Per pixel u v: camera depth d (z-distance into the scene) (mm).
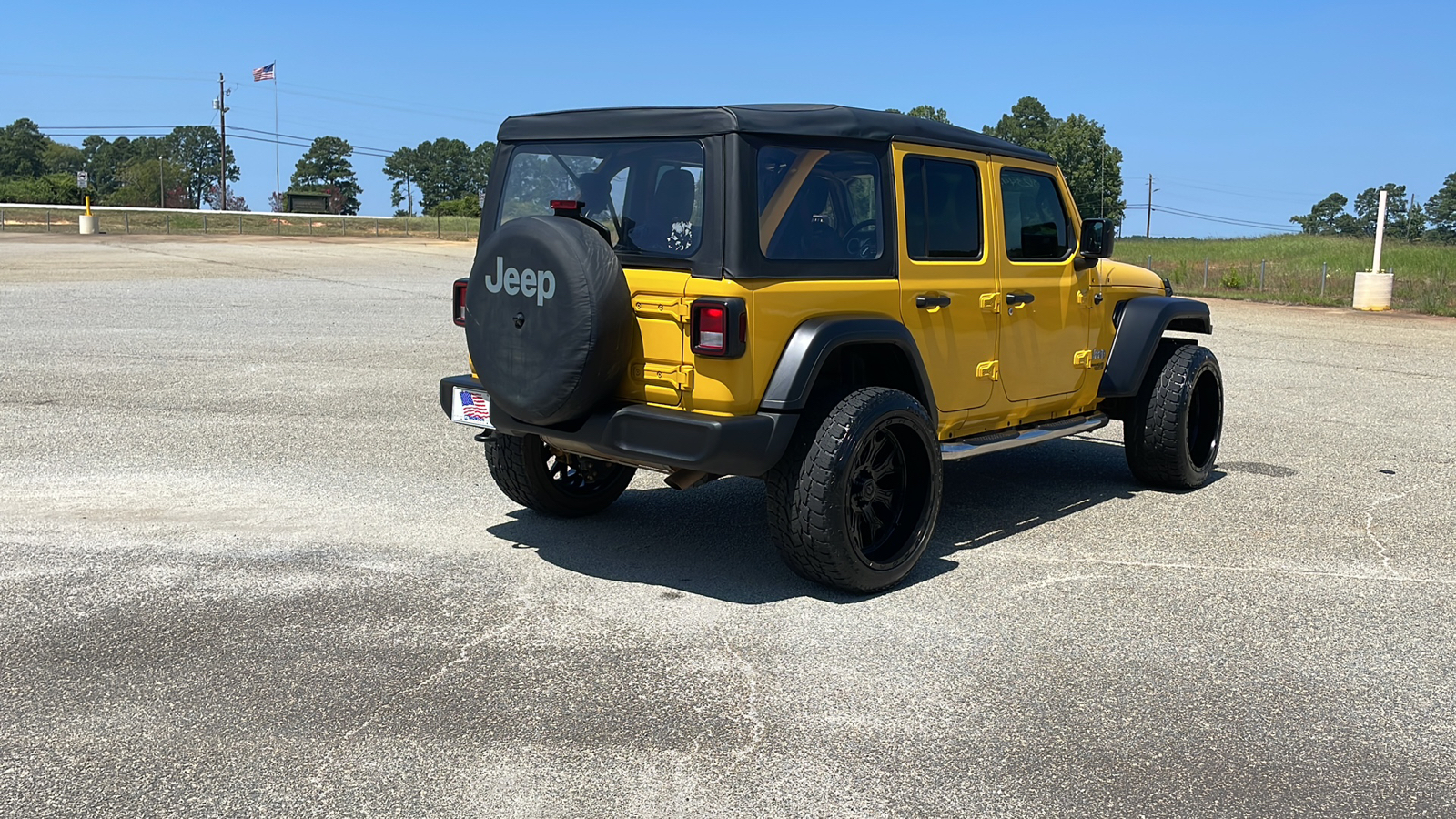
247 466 7250
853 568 4848
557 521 6121
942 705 3883
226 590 4902
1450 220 150250
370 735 3588
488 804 3191
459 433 8398
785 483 4785
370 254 39156
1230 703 3941
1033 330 6066
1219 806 3262
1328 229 168625
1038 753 3559
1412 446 8531
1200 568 5457
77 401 9414
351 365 11812
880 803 3240
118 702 3801
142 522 5930
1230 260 39500
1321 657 4367
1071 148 109625
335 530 5871
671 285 4645
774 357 4656
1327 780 3426
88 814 3107
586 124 5020
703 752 3518
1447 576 5371
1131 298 6926
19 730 3594
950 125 5637
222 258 33844
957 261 5559
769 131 4625
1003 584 5180
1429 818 3223
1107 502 6738
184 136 182875
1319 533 6098
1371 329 18156
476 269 4906
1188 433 7223
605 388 4742
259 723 3662
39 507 6184
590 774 3369
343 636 4398
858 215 5051
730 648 4355
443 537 5777
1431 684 4129
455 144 179125
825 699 3914
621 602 4859
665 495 6754
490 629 4508
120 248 38656
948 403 5594
